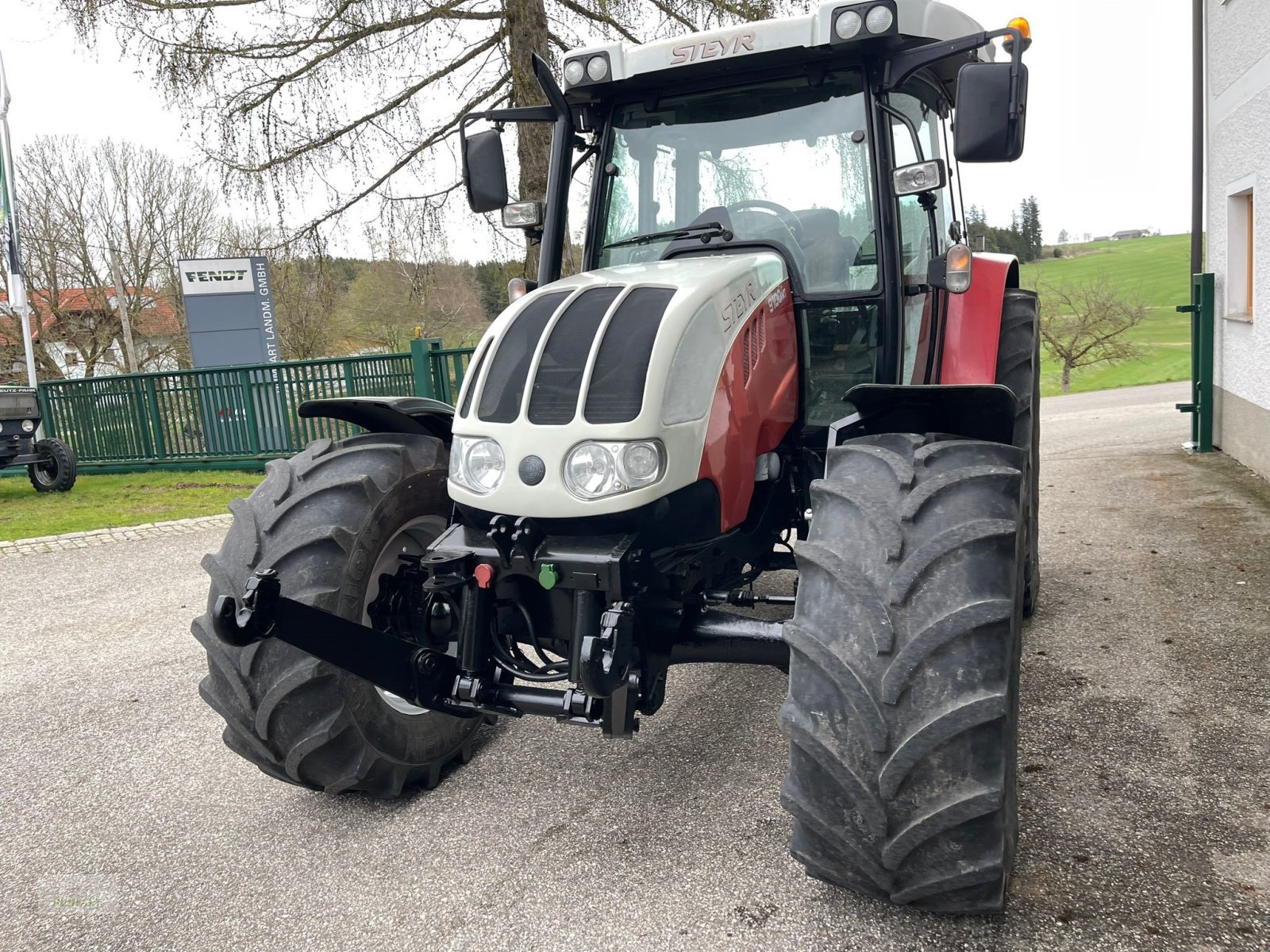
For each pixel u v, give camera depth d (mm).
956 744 1731
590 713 2160
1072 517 5621
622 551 2070
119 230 26531
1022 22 2527
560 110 2986
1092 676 3252
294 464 2674
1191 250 7668
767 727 3023
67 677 4078
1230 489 6012
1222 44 7086
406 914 2129
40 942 2121
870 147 2771
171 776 2986
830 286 2844
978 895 1812
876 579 1838
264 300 12523
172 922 2168
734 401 2393
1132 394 16031
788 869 2195
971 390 2121
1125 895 2023
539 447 2129
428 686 2297
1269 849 2168
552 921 2061
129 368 26234
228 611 1905
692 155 2996
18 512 8867
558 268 3037
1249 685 3096
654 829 2422
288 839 2520
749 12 8102
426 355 9281
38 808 2818
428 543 2848
